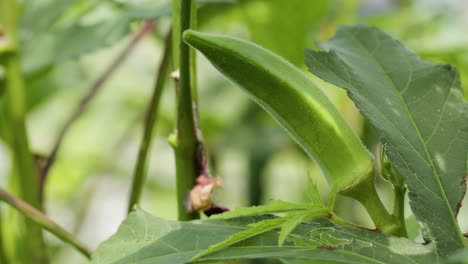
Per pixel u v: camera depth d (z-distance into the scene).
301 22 0.88
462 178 0.51
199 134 0.57
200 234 0.51
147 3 0.74
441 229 0.50
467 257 0.41
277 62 0.53
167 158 1.22
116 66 0.77
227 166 1.14
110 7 0.76
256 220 0.52
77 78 1.06
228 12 0.87
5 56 0.70
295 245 0.49
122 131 1.13
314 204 0.49
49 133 1.13
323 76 0.53
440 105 0.53
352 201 0.95
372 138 0.94
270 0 0.86
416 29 1.03
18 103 0.70
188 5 0.53
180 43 0.54
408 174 0.50
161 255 0.50
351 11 0.99
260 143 1.01
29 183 0.70
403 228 0.51
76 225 1.04
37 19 0.79
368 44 0.57
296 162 1.09
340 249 0.49
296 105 0.52
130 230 0.51
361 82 0.54
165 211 1.18
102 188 1.33
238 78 0.53
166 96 1.05
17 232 0.73
